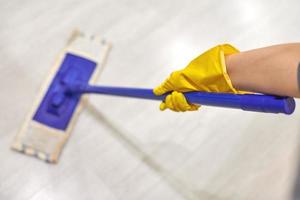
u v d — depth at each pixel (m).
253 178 1.23
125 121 1.22
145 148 1.20
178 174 1.19
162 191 1.16
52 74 1.17
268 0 1.51
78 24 1.30
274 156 1.27
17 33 1.23
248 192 1.21
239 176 1.22
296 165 1.27
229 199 1.19
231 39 1.41
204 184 1.19
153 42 1.34
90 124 1.18
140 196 1.14
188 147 1.23
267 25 1.46
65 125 1.14
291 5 1.51
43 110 1.13
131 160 1.18
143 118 1.23
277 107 0.48
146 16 1.37
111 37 1.31
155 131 1.23
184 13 1.41
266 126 1.30
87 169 1.14
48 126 1.13
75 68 1.20
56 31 1.27
